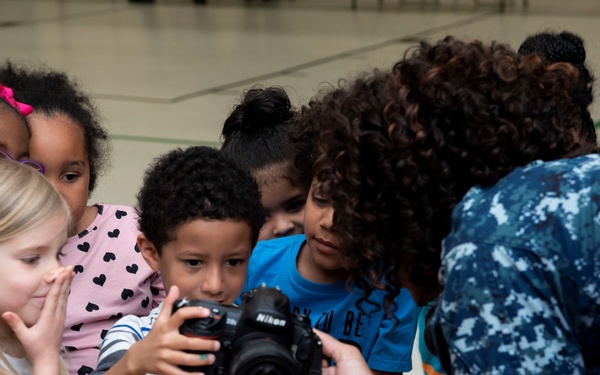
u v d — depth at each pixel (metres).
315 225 2.72
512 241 1.78
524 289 1.76
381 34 15.34
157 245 2.65
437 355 2.06
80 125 3.33
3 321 2.48
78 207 3.24
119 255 3.38
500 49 2.06
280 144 3.36
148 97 10.16
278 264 3.02
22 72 3.56
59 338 2.36
